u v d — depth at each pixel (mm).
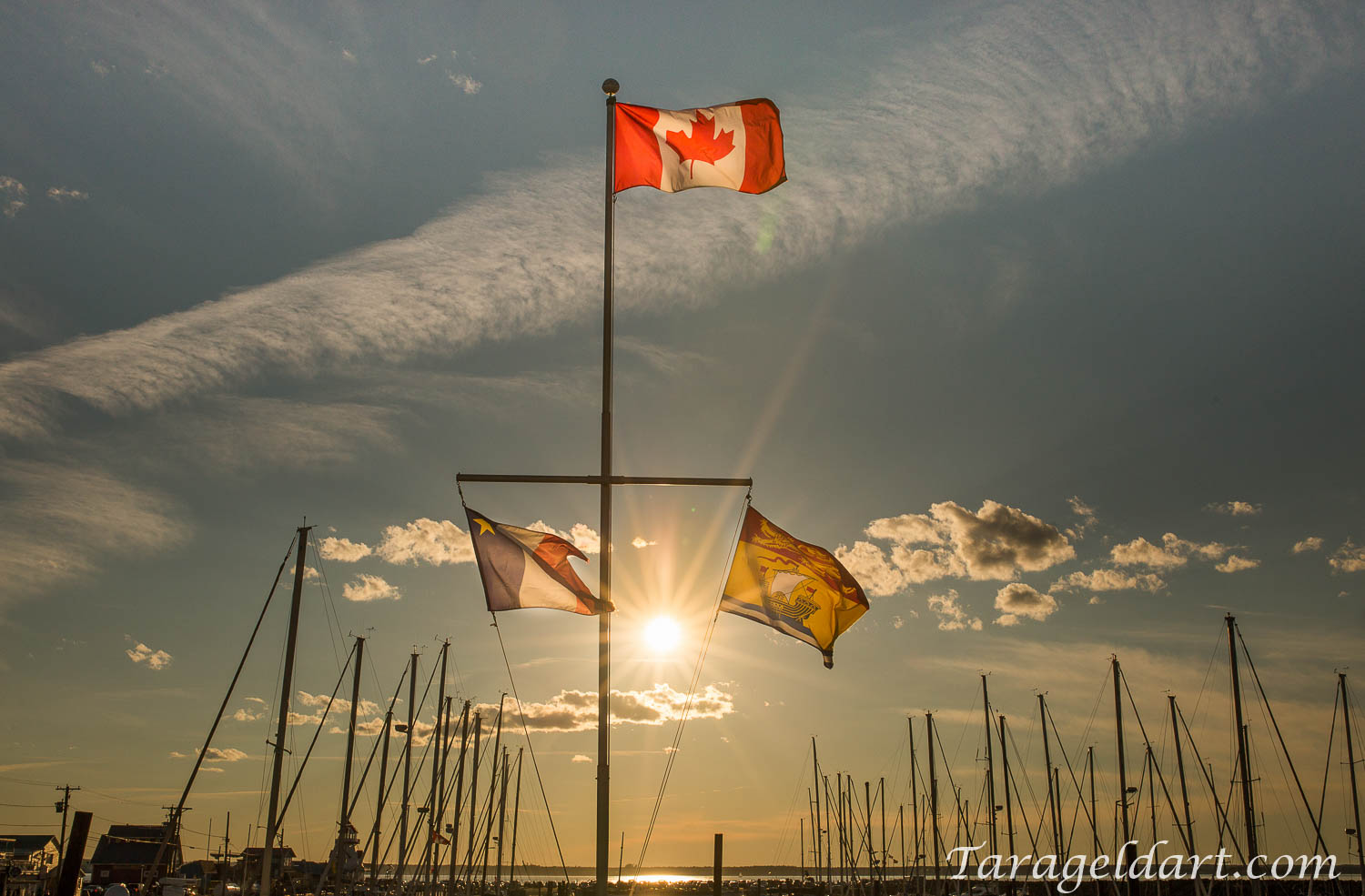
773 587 22953
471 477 20969
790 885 162500
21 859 106500
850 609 22766
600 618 19906
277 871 94312
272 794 52750
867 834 139500
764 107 24625
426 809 84188
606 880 18828
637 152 24469
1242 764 68938
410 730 81312
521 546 21531
